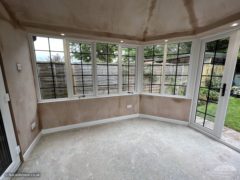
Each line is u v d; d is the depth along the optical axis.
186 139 2.40
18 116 1.78
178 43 2.82
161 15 2.45
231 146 2.12
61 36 2.43
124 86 3.30
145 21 2.65
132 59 3.26
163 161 1.82
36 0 1.85
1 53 1.52
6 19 1.66
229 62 2.07
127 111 3.37
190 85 2.80
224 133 2.57
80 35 2.52
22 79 1.95
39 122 2.49
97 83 2.95
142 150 2.07
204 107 2.61
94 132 2.67
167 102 3.12
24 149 1.88
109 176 1.57
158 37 2.91
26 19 2.03
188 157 1.90
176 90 3.02
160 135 2.54
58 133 2.62
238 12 1.76
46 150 2.07
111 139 2.40
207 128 2.55
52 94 2.60
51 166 1.73
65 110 2.71
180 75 2.91
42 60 2.41
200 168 1.69
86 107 2.90
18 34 1.92
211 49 2.39
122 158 1.88
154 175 1.58
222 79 2.20
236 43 1.95
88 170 1.66
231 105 3.71
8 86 1.60
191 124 2.90
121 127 2.90
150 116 3.40
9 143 1.57
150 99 3.32
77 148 2.13
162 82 3.13
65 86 2.69
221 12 1.94
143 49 3.19
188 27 2.52
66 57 2.56
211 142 2.29
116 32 2.75
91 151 2.05
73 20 2.28
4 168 1.48
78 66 2.72
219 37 2.20
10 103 1.63
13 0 1.69
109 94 3.13
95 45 2.76
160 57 3.07
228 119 3.18
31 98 2.20
